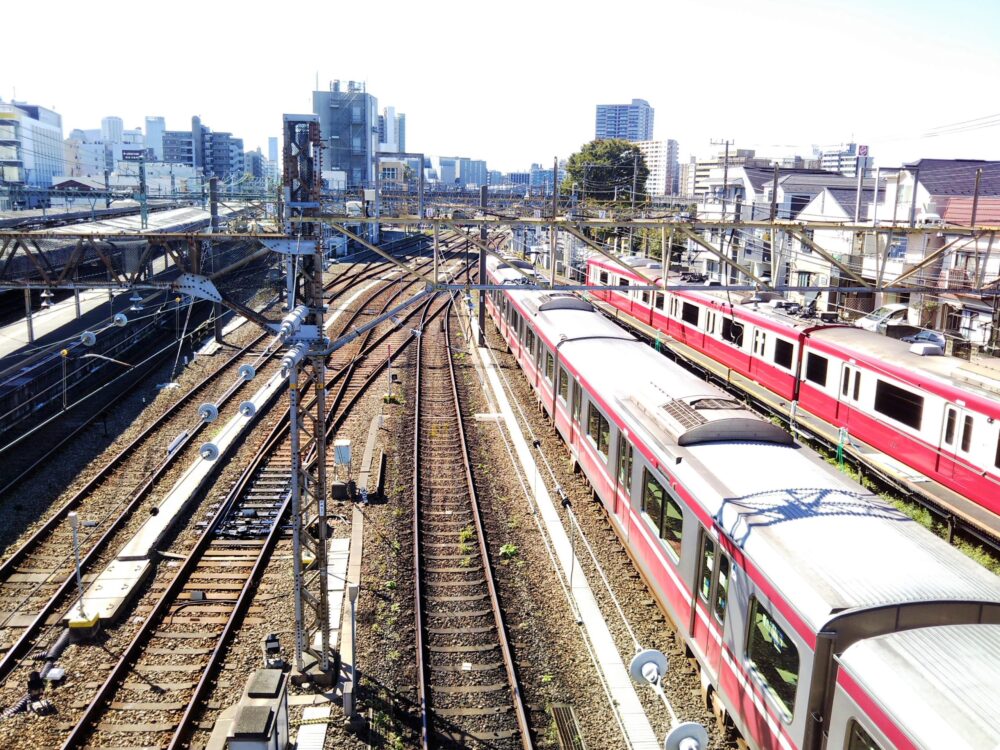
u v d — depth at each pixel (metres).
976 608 7.34
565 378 18.69
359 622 11.86
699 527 10.17
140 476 17.08
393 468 17.92
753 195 42.88
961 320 26.45
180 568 13.38
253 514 15.51
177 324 30.75
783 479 10.02
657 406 12.85
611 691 10.41
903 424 17.02
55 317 27.78
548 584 13.05
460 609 12.36
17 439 17.95
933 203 29.94
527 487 16.97
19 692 10.22
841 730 7.07
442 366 27.61
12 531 14.48
